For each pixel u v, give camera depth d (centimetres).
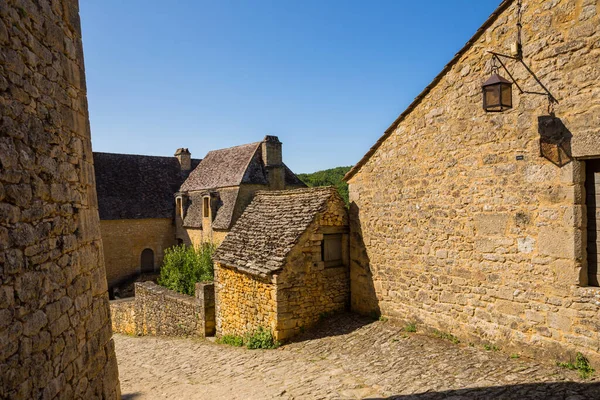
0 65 301
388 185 922
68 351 390
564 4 590
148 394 760
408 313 876
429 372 655
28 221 329
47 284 355
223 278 1165
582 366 572
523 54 642
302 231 991
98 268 495
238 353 970
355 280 1031
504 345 680
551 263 614
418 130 839
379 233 954
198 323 1267
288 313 966
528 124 640
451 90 765
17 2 334
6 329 286
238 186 2541
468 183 739
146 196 3112
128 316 1717
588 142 566
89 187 488
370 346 823
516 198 660
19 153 321
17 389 296
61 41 426
